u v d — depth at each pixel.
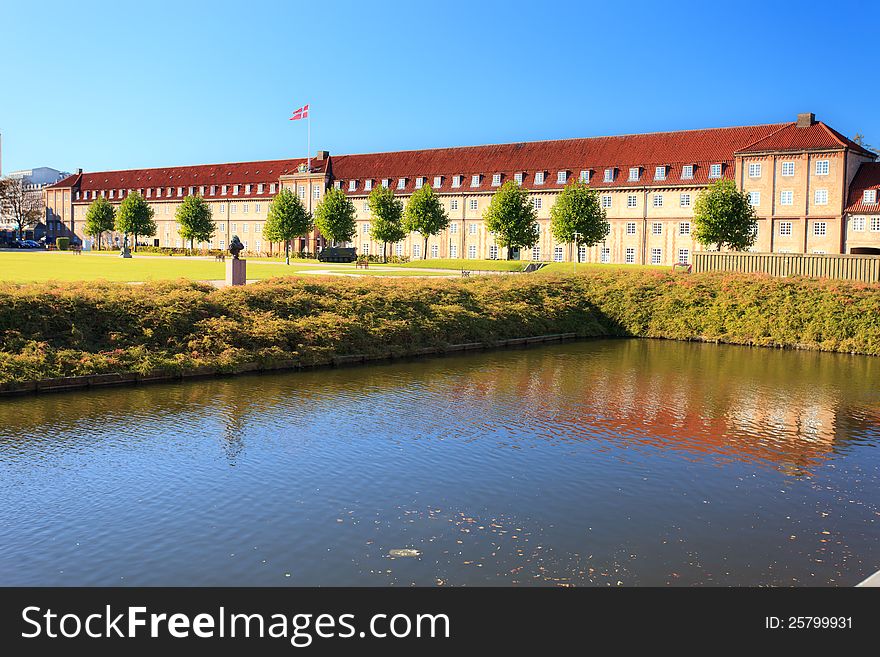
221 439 17.36
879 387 25.16
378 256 94.31
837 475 15.70
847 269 41.09
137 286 30.06
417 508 13.44
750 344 36.69
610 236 83.50
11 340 23.23
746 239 69.12
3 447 16.39
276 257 98.06
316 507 13.38
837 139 70.12
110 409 19.97
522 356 31.95
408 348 31.39
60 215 140.12
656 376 26.97
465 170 93.62
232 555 11.52
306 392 22.89
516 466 15.88
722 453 17.14
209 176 121.88
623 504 13.84
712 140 80.56
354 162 105.25
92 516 12.80
